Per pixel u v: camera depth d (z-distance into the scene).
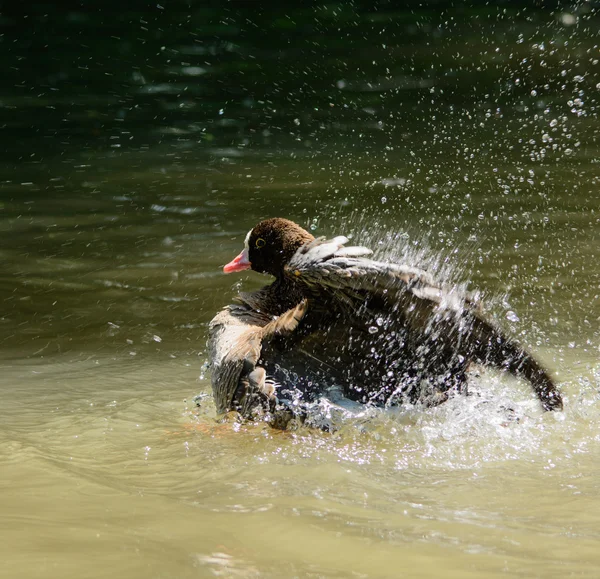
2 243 34.56
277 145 49.97
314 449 17.16
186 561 11.93
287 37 80.38
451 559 12.12
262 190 41.19
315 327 17.88
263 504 14.23
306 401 18.30
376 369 18.30
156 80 66.56
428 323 16.95
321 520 13.52
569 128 52.03
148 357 24.42
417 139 50.41
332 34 81.38
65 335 26.05
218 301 28.81
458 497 14.67
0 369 23.50
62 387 22.05
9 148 49.88
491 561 12.07
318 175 43.59
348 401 18.38
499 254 31.95
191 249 33.53
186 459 16.70
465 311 16.45
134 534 12.88
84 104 60.03
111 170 45.44
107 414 19.91
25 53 74.44
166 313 27.78
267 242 21.28
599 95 59.47
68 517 13.59
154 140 51.50
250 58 73.19
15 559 11.88
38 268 31.83
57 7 89.94
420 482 15.40
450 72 67.25
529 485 15.29
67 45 76.88
